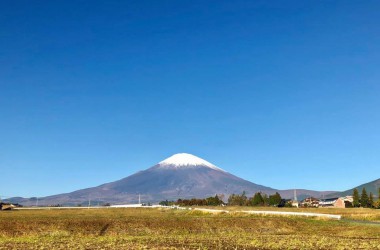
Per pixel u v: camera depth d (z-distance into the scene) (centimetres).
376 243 5431
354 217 10356
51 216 9906
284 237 6425
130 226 7594
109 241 5650
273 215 10238
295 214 10269
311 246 5109
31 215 10619
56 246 5022
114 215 10819
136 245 5128
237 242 5594
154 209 16775
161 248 4806
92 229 7300
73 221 7662
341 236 6738
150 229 7475
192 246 5116
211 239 6003
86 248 4834
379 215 10425
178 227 7694
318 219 9450
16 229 6931
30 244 5228
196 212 11969
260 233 7431
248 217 9569
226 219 8512
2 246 5009
